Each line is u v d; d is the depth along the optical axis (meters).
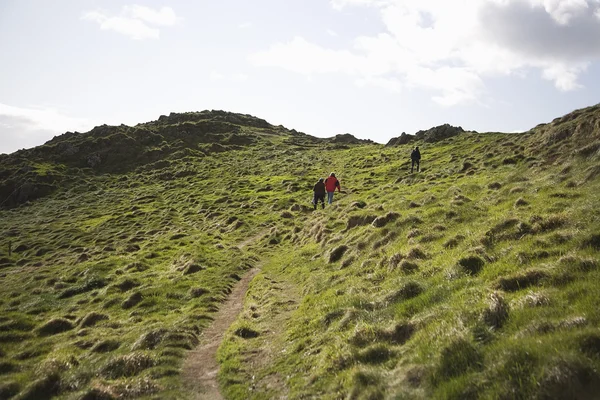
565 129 33.66
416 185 38.69
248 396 11.35
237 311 20.47
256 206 55.91
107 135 128.50
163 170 100.50
